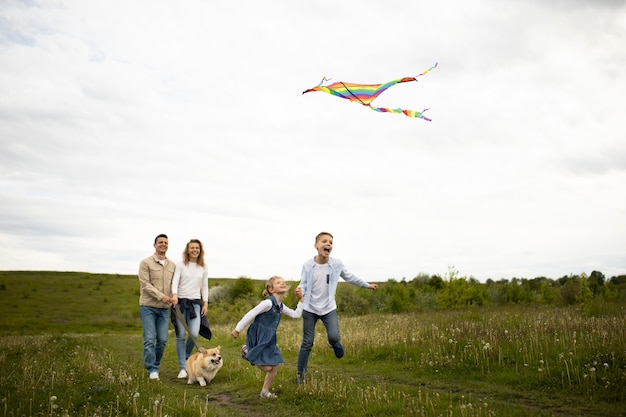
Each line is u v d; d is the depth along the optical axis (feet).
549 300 107.96
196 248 31.14
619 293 96.73
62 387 22.04
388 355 33.27
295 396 22.07
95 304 173.06
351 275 26.43
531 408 19.49
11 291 194.59
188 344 31.89
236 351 45.27
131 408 18.42
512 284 119.85
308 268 25.70
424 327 42.83
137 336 71.46
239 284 124.67
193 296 30.91
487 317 52.70
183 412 18.60
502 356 27.81
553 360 25.71
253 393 23.80
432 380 26.30
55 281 233.96
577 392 21.13
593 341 27.27
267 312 23.18
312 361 35.01
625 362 23.11
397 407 18.80
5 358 34.14
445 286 102.58
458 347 31.42
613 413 18.22
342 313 103.45
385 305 106.01
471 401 19.94
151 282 29.22
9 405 18.13
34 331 104.47
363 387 23.27
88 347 44.09
